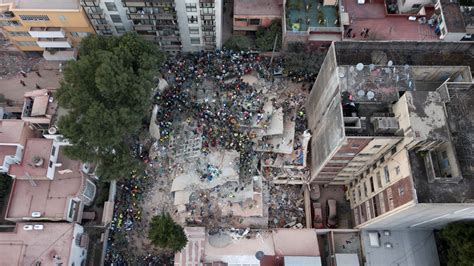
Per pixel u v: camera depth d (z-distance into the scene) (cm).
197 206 6222
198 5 6306
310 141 6494
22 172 5759
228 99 6950
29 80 7469
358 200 6144
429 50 5366
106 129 5544
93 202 6506
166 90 7069
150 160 6594
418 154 4681
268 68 7338
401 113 4688
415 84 5256
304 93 7212
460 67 5012
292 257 5538
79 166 6081
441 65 5269
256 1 7412
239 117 6700
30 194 5872
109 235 6169
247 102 6844
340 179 6406
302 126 6762
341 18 7062
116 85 5531
